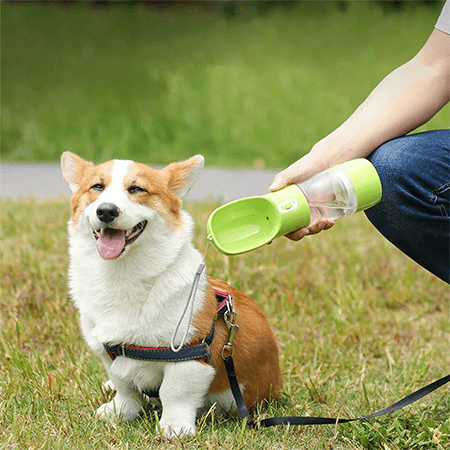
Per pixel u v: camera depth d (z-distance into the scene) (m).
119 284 2.95
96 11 22.44
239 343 3.18
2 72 17.03
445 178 2.74
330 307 4.94
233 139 13.19
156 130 13.41
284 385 3.66
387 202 2.80
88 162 3.34
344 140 2.85
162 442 2.92
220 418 3.21
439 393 3.55
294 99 15.13
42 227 6.70
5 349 3.92
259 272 5.49
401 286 5.52
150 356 2.91
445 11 2.83
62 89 15.88
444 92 2.87
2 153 12.53
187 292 2.97
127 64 17.64
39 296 4.79
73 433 2.95
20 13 21.66
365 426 3.03
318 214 2.88
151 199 3.04
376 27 21.31
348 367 3.98
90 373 3.71
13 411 3.10
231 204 2.71
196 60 18.08
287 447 2.91
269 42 19.98
